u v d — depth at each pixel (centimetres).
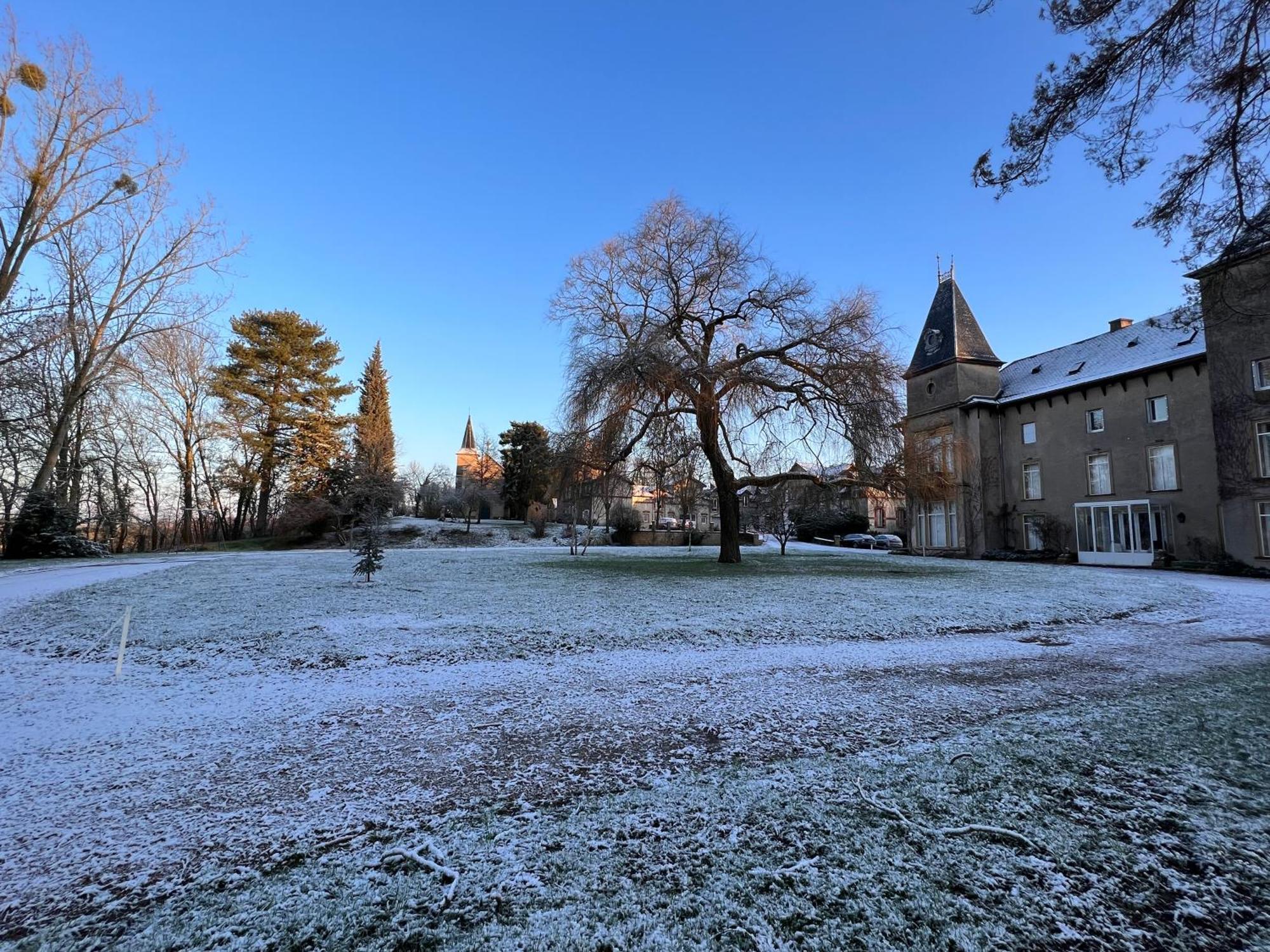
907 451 1775
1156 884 254
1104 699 531
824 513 2594
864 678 606
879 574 1645
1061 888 252
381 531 1555
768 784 356
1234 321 826
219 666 659
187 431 3453
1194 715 483
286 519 3572
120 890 260
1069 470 2805
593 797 343
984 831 298
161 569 1590
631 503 3738
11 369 2133
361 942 224
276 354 3947
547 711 503
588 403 1625
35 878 270
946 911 237
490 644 745
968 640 812
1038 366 3244
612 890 254
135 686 587
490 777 374
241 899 252
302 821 320
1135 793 341
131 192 2294
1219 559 2141
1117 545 2570
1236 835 294
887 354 1717
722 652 730
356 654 696
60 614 915
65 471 2891
